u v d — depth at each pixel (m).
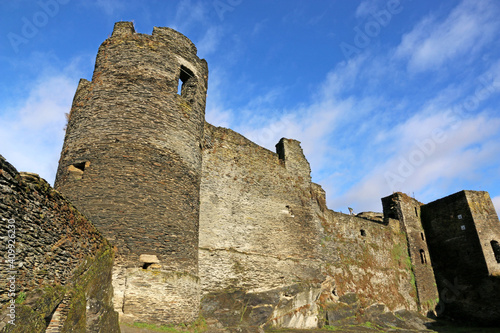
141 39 14.44
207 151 17.12
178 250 12.05
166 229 11.96
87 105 13.24
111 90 13.30
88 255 8.55
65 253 7.31
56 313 6.95
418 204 29.14
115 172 11.92
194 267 12.62
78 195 11.61
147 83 13.67
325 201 22.11
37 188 6.23
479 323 23.22
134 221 11.43
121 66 13.76
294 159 21.27
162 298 10.84
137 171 12.14
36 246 6.21
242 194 17.70
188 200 13.13
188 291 11.73
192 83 15.57
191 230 12.90
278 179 19.73
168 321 10.73
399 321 21.48
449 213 27.14
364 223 24.11
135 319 10.16
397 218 27.42
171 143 13.32
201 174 15.93
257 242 17.23
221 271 15.43
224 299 14.62
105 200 11.46
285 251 18.16
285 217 19.05
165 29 15.23
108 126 12.66
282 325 15.70
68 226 7.43
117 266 10.63
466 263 25.14
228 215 16.72
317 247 19.92
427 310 24.52
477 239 24.92
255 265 16.62
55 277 6.85
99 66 13.94
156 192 12.21
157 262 11.36
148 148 12.66
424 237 27.97
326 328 17.39
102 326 8.58
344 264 21.02
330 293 19.34
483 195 26.97
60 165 12.73
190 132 14.26
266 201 18.56
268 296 15.85
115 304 10.11
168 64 14.54
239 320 14.12
